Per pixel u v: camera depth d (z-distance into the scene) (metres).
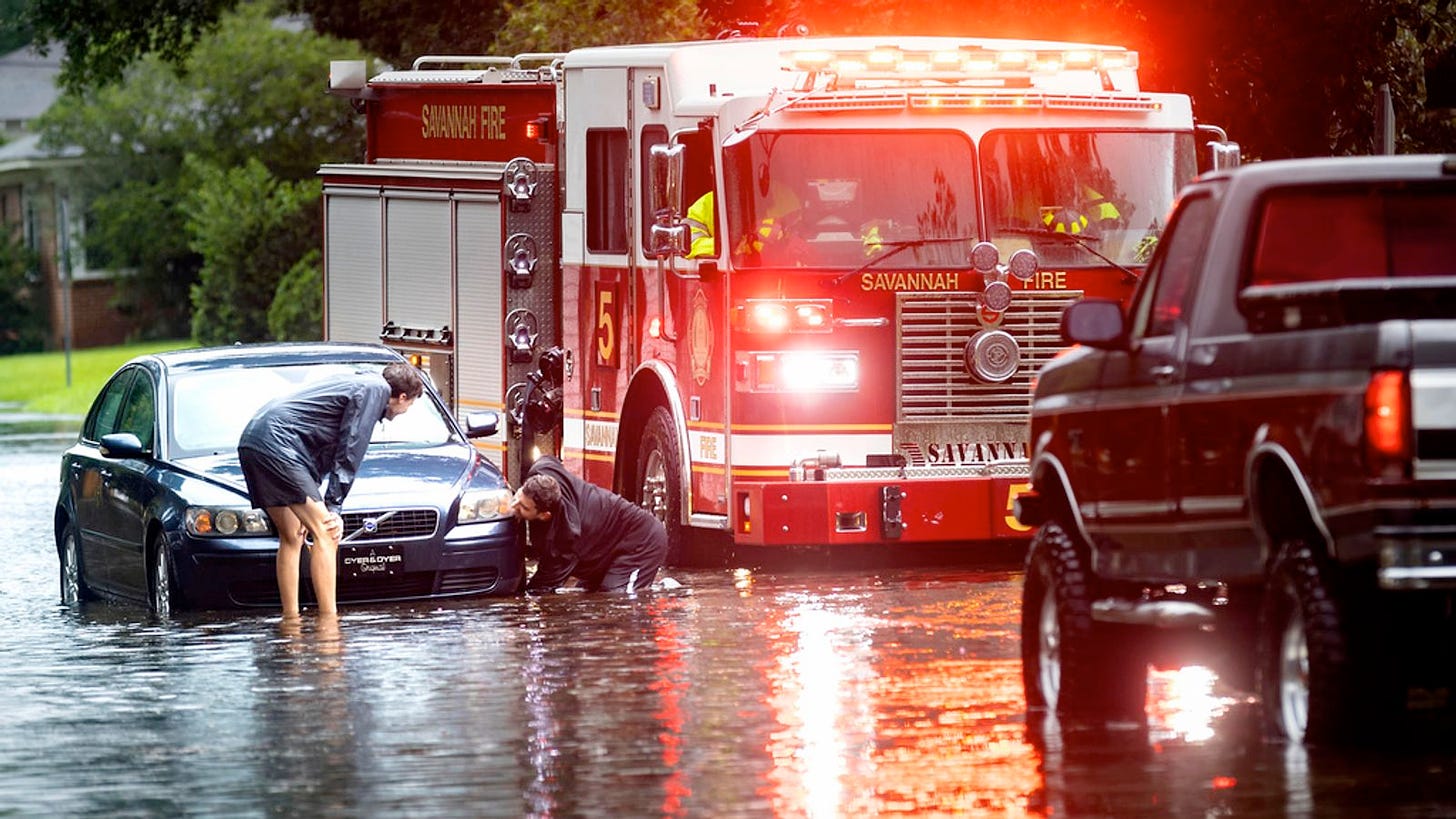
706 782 27.17
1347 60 62.47
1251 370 27.31
